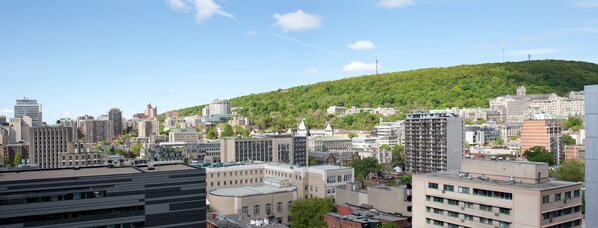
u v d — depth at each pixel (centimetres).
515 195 12475
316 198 19938
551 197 12312
